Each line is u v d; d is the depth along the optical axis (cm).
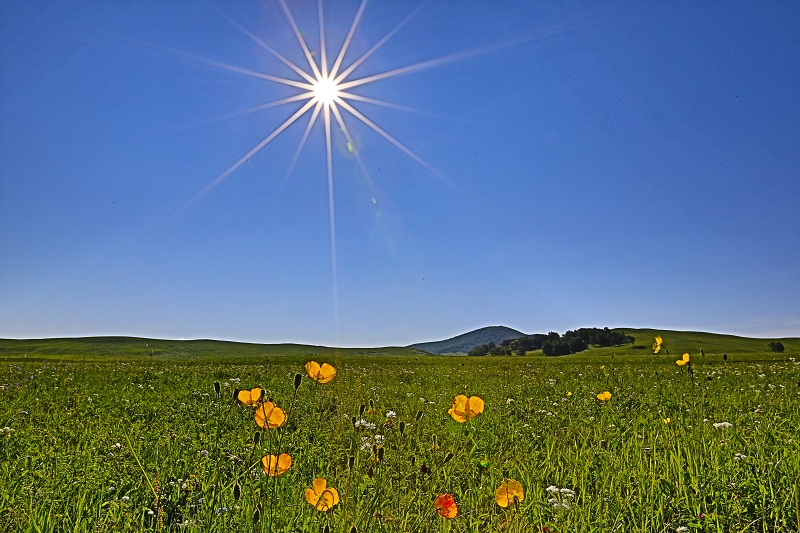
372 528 75
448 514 71
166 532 74
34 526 74
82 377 373
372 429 141
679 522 81
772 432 131
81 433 150
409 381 370
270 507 77
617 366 582
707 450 119
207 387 303
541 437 153
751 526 77
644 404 222
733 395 241
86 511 83
